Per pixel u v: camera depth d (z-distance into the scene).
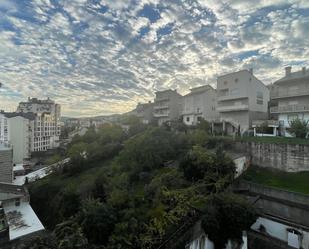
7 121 57.00
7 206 23.11
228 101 38.34
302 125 26.27
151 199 17.72
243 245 14.79
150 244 13.19
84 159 39.19
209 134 35.06
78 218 16.12
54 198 29.55
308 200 17.09
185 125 42.91
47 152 62.16
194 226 14.67
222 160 21.03
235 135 32.41
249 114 34.72
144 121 63.97
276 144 24.44
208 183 19.02
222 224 14.25
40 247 11.95
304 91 29.84
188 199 16.92
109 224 14.43
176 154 28.30
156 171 24.70
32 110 81.75
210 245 14.59
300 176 21.86
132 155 28.28
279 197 18.55
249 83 35.03
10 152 36.66
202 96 45.81
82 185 26.73
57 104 85.75
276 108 32.69
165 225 14.40
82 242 12.71
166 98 56.62
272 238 16.03
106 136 47.25
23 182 38.38
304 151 22.25
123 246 12.94
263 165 25.48
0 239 16.30
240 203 14.90
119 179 22.53
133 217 14.91
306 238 14.89
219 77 39.56
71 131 97.19
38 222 20.16
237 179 22.30
